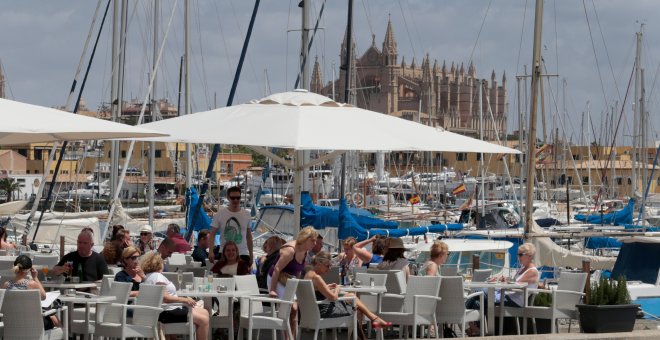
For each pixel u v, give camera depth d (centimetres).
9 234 5622
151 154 4625
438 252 2125
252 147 2541
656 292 3291
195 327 1855
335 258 2695
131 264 1939
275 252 2023
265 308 2020
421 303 1922
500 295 2148
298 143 2023
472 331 2167
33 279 1738
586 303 2083
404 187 13100
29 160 15375
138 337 1758
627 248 3388
